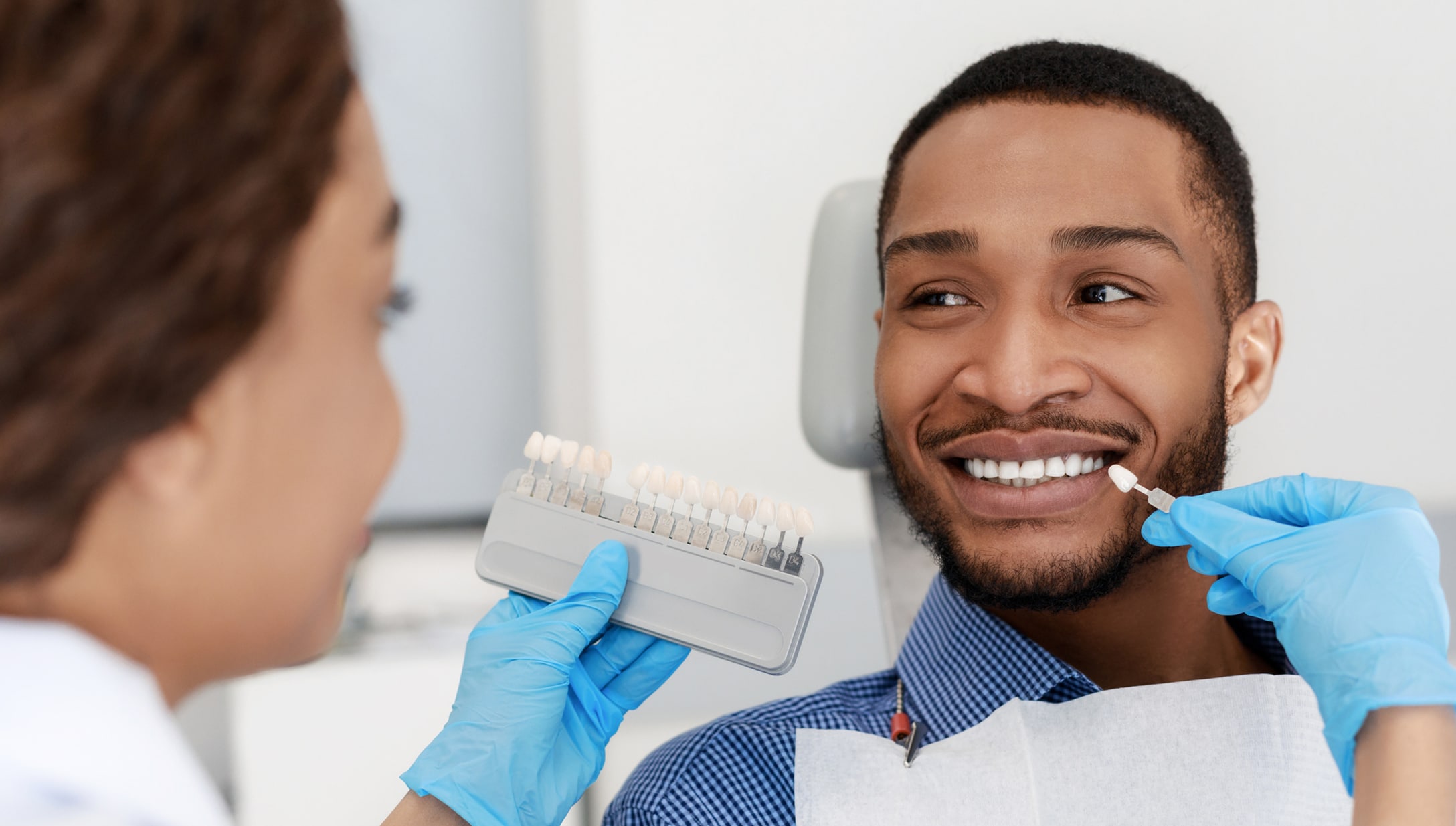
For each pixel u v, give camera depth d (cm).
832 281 120
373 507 48
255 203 34
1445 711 60
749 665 77
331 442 43
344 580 50
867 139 157
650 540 79
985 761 84
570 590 78
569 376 174
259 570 42
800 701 97
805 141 158
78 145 31
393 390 48
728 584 78
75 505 34
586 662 81
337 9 39
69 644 36
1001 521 86
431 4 196
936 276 88
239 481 39
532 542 81
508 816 73
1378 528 70
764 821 88
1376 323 146
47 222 31
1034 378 82
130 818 36
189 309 33
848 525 154
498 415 203
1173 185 86
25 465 32
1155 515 78
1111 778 81
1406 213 145
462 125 199
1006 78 89
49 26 31
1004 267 85
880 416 95
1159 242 84
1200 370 86
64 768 35
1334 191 146
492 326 202
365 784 150
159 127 32
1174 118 88
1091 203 83
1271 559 71
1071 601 85
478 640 80
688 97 158
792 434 158
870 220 119
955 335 88
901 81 156
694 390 159
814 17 156
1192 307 86
